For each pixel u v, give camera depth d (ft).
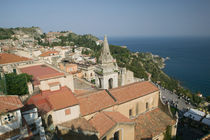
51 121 89.61
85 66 338.75
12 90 107.65
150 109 139.03
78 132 81.51
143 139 110.32
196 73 631.15
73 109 93.25
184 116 190.80
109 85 144.36
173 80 484.74
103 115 97.71
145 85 138.92
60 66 320.09
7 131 64.39
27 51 302.66
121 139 94.27
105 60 128.98
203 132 165.68
